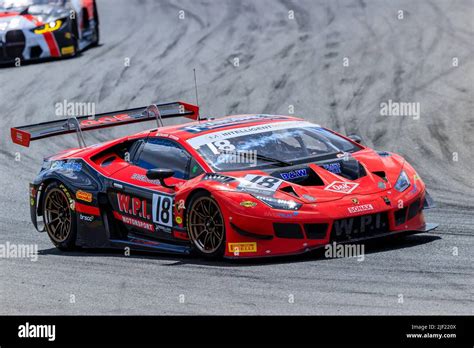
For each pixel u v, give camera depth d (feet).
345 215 82.12
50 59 232.32
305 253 85.30
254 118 100.89
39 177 105.81
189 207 87.61
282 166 88.48
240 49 229.25
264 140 92.79
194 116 113.09
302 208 81.76
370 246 87.76
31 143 168.66
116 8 304.50
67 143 168.45
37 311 71.87
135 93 198.39
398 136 153.17
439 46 212.02
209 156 90.48
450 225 98.68
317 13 262.06
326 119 169.37
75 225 101.24
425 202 90.38
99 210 98.94
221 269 81.87
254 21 261.24
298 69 204.74
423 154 142.51
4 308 73.56
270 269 80.07
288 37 236.22
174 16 280.92
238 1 293.64
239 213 82.33
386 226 85.10
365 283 73.36
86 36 241.96
